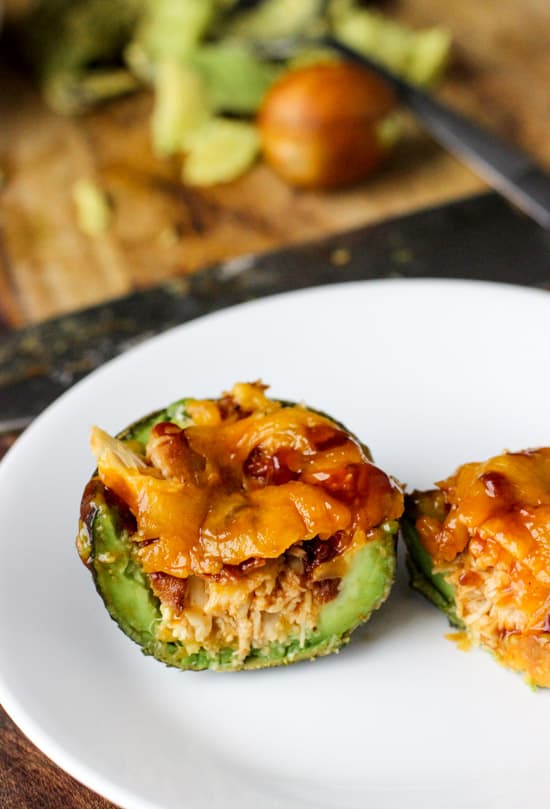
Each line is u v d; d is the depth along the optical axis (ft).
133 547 1.11
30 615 1.15
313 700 1.12
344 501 1.11
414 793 1.07
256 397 1.16
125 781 1.06
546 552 1.09
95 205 1.61
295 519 1.10
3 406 1.37
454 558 1.12
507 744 1.10
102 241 1.59
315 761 1.10
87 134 1.72
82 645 1.14
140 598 1.11
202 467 1.12
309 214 1.59
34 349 1.42
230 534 1.10
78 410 1.26
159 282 1.49
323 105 1.56
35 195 1.65
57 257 1.58
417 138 1.66
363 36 1.74
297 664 1.14
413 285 1.32
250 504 1.11
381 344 1.30
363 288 1.33
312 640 1.13
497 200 1.52
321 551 1.12
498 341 1.29
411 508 1.13
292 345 1.31
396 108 1.60
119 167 1.67
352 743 1.11
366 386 1.29
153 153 1.68
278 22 1.77
